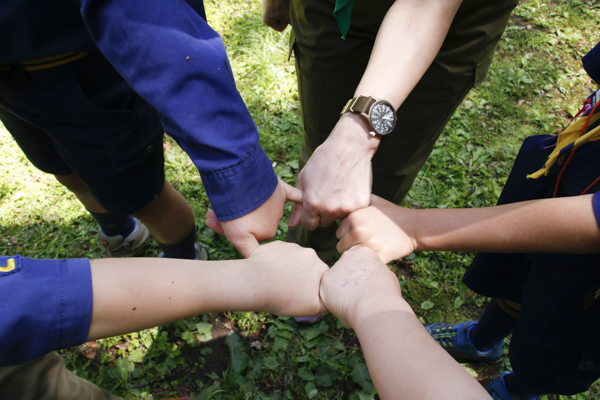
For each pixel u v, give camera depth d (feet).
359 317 2.67
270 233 4.00
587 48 12.23
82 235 7.80
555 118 10.57
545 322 4.25
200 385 6.21
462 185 9.01
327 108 5.32
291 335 6.71
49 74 3.81
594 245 3.15
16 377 2.96
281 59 11.25
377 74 4.17
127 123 4.43
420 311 7.18
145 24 2.90
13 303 2.24
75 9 3.41
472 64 4.70
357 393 6.13
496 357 6.53
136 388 6.11
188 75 3.06
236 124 3.40
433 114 4.98
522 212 3.42
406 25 4.06
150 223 5.92
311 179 4.57
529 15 13.08
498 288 5.19
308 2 4.55
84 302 2.41
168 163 8.86
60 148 4.65
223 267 3.04
